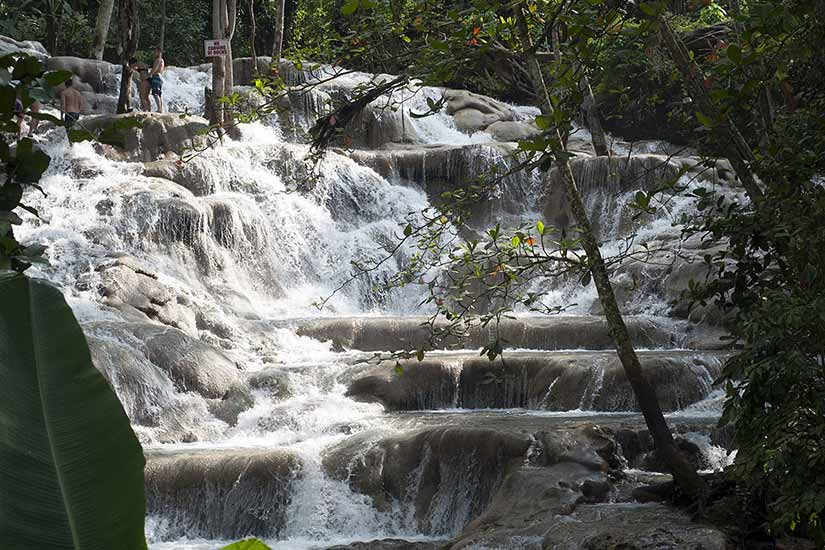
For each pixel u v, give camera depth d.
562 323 15.84
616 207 21.72
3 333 1.86
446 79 8.08
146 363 13.62
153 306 15.71
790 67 8.01
